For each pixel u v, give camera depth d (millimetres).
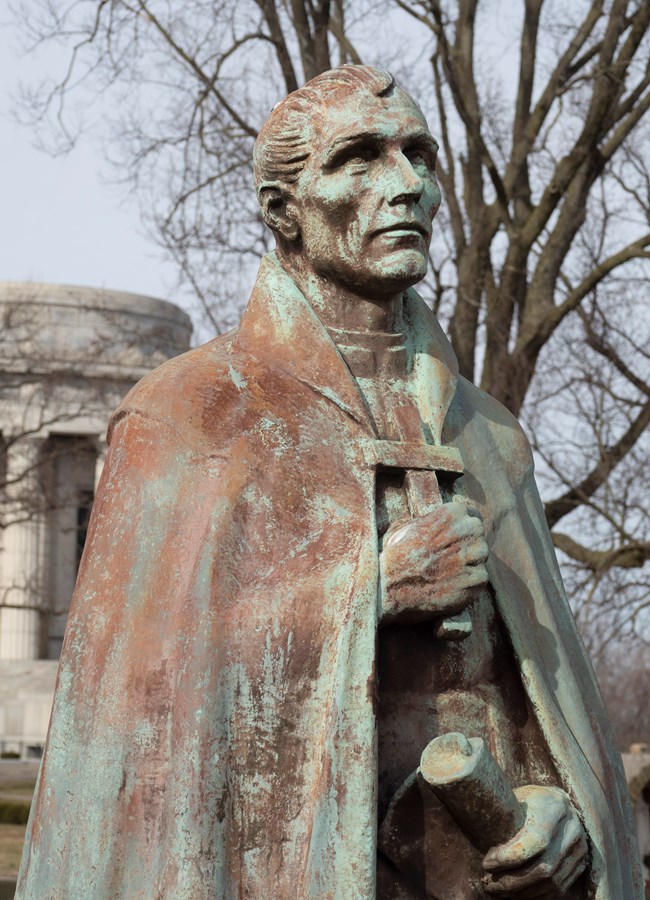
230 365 3170
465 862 3021
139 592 2977
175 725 2859
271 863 2826
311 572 2967
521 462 3551
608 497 12844
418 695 3107
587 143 12016
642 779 11016
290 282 3223
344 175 3236
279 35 13016
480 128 12625
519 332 12523
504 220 12555
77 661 2979
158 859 2799
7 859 14070
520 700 3207
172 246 13586
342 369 3146
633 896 3273
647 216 13875
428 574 2975
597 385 13055
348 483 3068
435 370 3346
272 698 2889
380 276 3225
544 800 3018
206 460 3051
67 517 47406
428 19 12312
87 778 2891
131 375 27359
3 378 28172
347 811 2789
